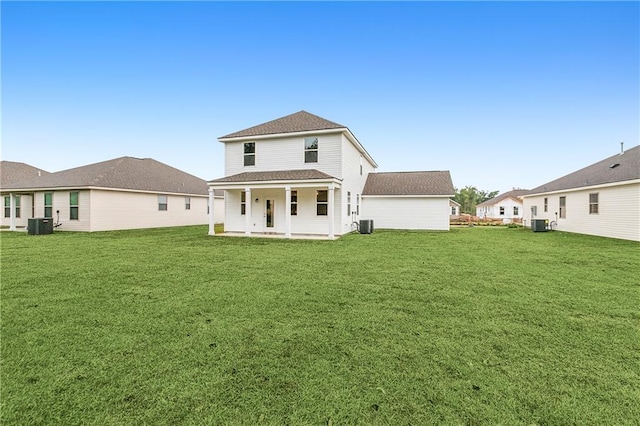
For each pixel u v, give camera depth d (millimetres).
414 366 2602
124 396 2168
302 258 8141
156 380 2371
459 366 2600
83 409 2025
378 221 20234
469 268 6836
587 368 2578
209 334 3262
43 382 2330
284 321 3650
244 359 2717
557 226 19469
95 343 3027
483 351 2879
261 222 16062
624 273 6352
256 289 5070
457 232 17438
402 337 3193
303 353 2834
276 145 15781
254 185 14039
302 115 17219
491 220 30422
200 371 2508
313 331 3354
